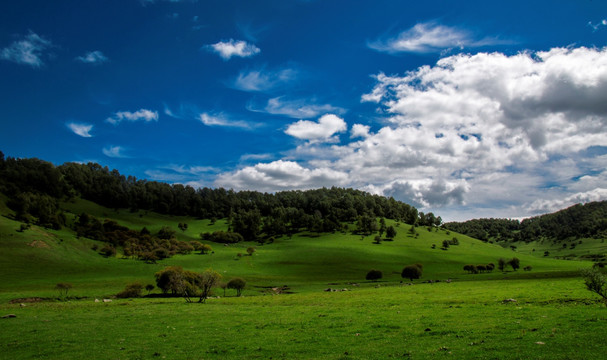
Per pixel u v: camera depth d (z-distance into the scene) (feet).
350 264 569.64
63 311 160.66
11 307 185.98
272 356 71.61
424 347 71.77
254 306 169.89
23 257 456.04
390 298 186.91
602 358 57.41
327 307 154.92
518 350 64.64
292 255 650.84
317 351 73.72
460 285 272.92
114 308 170.40
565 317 96.63
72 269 442.91
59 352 82.38
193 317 132.16
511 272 462.19
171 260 568.00
